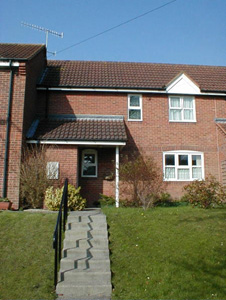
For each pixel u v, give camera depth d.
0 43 18.12
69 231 8.80
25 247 8.15
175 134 16.70
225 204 12.71
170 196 15.90
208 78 19.30
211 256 7.48
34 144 14.00
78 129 14.96
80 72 18.83
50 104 16.53
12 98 13.44
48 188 12.66
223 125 16.78
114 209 11.57
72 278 7.00
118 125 15.80
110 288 6.67
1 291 6.46
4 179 12.66
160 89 16.91
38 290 6.53
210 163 16.62
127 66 20.47
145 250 7.92
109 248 8.15
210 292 6.20
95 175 15.61
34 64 15.76
